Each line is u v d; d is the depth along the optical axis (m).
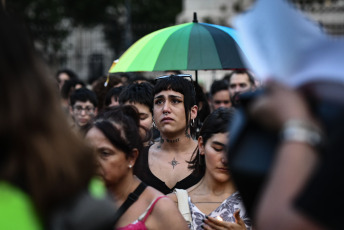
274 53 1.51
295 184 1.41
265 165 1.57
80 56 22.81
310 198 1.38
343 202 1.37
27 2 20.47
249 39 1.58
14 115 1.53
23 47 1.57
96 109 6.78
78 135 1.68
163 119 4.44
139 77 7.46
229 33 5.66
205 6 19.28
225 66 5.30
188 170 4.37
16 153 1.55
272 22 1.53
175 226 3.06
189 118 4.51
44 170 1.55
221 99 7.44
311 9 20.77
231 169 1.68
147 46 5.55
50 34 20.92
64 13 22.27
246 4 19.05
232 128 1.73
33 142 1.55
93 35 26.42
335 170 1.39
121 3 23.36
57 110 1.60
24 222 1.52
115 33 22.33
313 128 1.44
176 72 8.08
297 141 1.43
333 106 1.45
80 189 1.61
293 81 1.49
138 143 3.14
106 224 1.64
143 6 24.16
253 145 1.62
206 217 3.47
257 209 1.49
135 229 3.00
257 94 1.68
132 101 5.04
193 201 3.78
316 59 1.50
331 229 1.37
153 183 4.36
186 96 4.49
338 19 20.75
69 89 7.72
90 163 1.64
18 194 1.54
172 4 24.81
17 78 1.55
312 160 1.42
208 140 3.72
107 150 3.05
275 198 1.41
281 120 1.48
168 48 5.43
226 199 3.68
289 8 1.55
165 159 4.45
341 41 1.50
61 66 21.70
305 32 1.53
